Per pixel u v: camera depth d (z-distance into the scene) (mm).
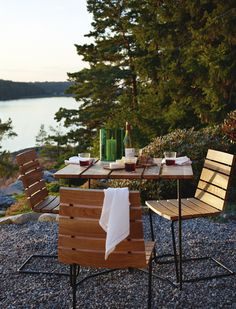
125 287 3412
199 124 11383
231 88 9766
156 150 6559
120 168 3668
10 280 3625
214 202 3789
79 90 22359
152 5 13086
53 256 4105
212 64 9469
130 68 19719
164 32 11750
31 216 5543
